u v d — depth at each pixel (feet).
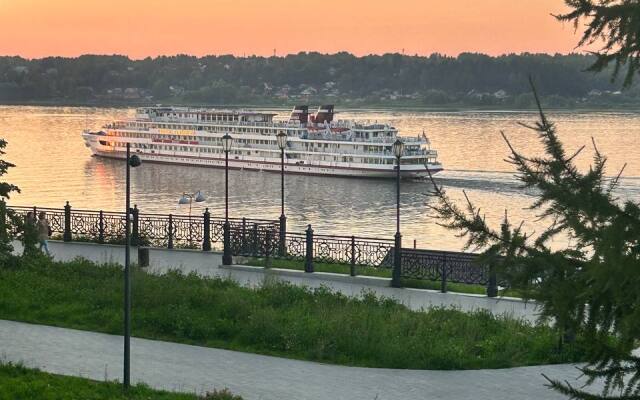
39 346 87.81
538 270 43.27
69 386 71.36
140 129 567.18
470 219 46.14
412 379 79.15
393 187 447.42
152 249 159.22
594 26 38.29
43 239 142.92
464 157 581.12
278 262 141.18
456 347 85.05
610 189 41.86
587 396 42.68
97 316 98.43
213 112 541.34
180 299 101.50
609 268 38.24
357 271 133.69
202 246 161.17
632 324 38.96
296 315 96.68
